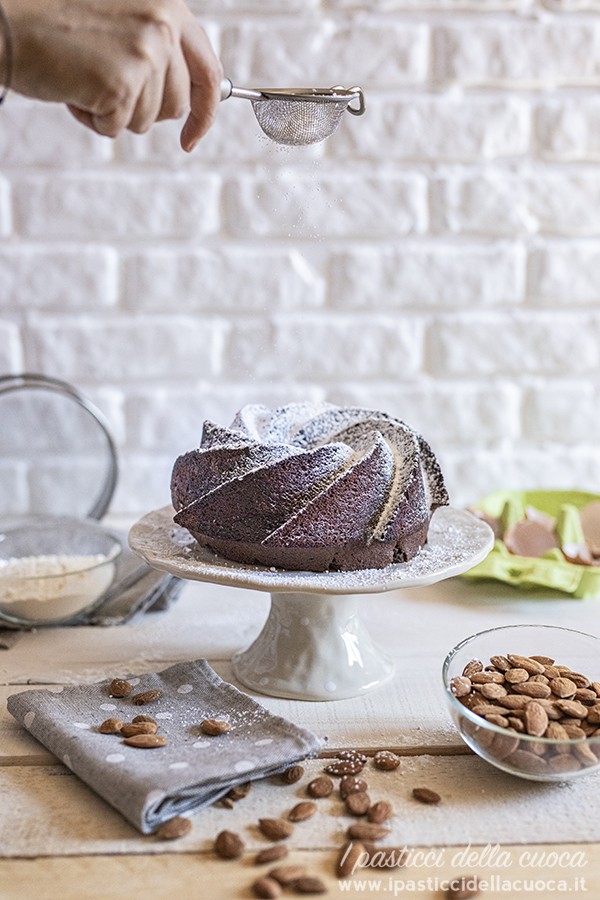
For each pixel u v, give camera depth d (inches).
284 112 42.6
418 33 56.4
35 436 59.3
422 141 57.6
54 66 38.4
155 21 38.6
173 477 43.9
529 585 50.4
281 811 37.1
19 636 47.0
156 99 39.7
